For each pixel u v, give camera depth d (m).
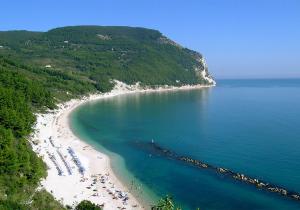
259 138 171.88
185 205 98.25
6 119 121.25
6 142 99.38
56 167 117.25
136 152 147.38
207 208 96.44
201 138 174.12
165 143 164.38
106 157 137.88
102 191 103.06
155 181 114.38
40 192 89.88
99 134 179.38
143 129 196.25
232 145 158.88
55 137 161.00
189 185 111.44
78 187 103.88
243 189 107.88
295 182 112.75
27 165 97.25
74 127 190.38
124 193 102.31
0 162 89.38
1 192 79.56
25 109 151.00
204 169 125.88
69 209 87.69
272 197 102.06
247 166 128.75
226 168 127.06
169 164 131.38
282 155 141.25
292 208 95.19
